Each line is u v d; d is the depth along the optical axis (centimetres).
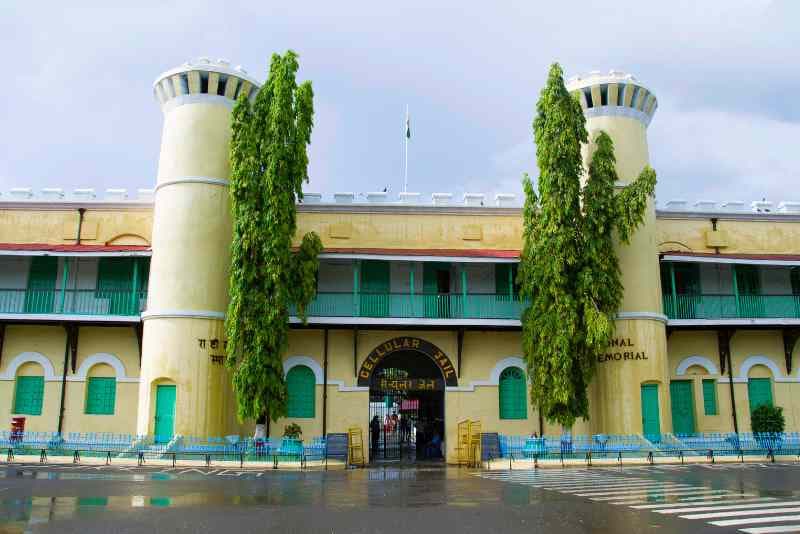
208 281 2333
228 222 2408
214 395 2277
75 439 2262
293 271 2250
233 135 2303
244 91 2450
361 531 959
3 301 2461
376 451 2761
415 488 1513
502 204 2702
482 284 2619
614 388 2395
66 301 2491
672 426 2506
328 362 2475
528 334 2334
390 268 2595
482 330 2531
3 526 973
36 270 2553
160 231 2378
